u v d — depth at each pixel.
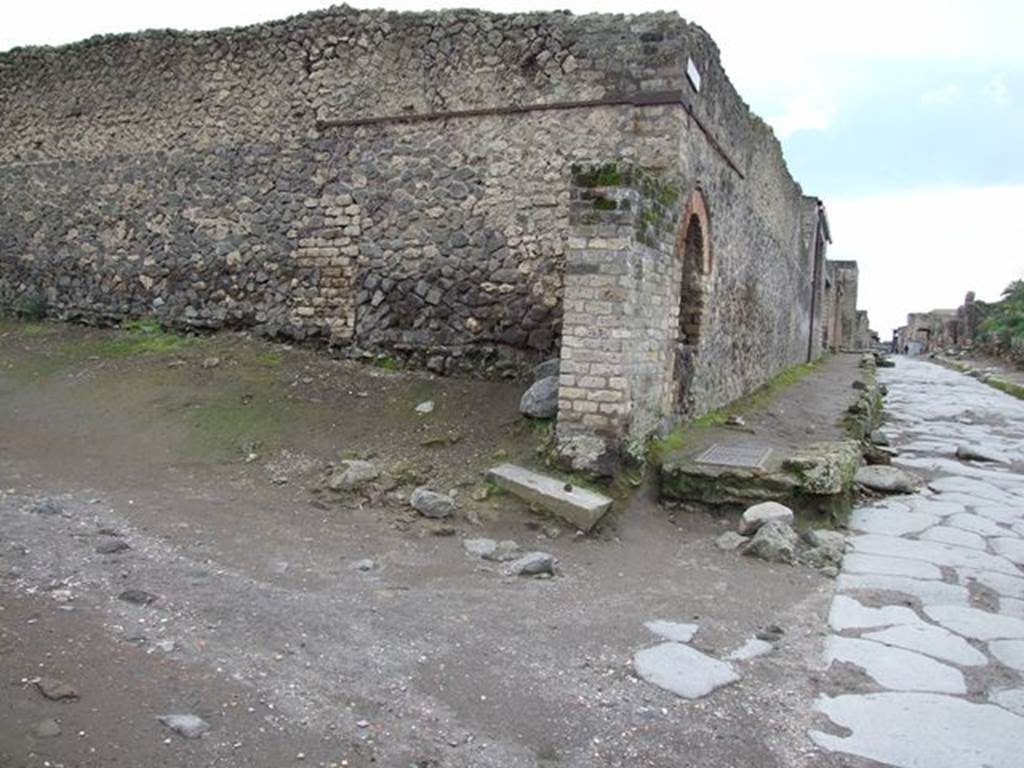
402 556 6.30
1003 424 15.22
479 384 10.12
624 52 9.46
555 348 9.98
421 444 8.48
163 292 12.48
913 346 59.19
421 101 10.55
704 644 5.10
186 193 12.23
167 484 7.66
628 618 5.45
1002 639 5.31
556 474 7.64
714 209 11.11
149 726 3.72
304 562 6.02
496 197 10.23
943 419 15.88
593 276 7.72
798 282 23.72
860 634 5.35
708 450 8.85
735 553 6.93
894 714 4.30
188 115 12.16
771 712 4.30
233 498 7.38
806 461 7.84
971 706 4.41
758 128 14.26
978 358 34.94
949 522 8.07
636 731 4.05
